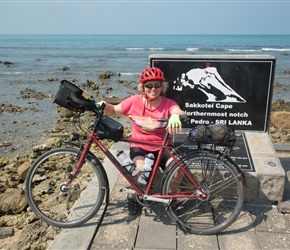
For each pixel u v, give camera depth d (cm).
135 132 354
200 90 427
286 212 364
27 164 607
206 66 420
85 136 372
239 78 419
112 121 334
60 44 7156
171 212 335
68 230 336
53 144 775
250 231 336
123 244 318
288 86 1730
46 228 380
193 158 330
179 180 344
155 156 350
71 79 1989
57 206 423
